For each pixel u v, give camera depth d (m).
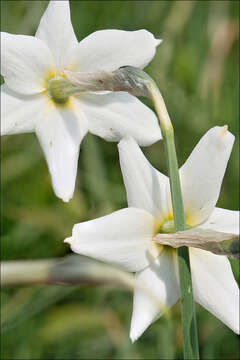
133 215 0.34
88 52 0.36
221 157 0.34
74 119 0.36
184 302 0.33
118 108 0.36
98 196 0.54
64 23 0.36
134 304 0.34
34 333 0.51
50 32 0.36
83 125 0.36
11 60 0.35
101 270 0.34
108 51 0.36
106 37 0.36
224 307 0.34
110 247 0.33
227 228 0.35
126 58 0.36
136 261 0.34
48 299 0.50
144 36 0.36
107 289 0.51
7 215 0.54
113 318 0.51
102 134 0.36
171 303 0.34
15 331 0.50
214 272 0.34
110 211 0.54
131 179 0.34
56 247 0.54
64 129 0.36
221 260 0.34
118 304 0.52
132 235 0.34
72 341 0.51
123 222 0.33
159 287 0.34
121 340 0.50
